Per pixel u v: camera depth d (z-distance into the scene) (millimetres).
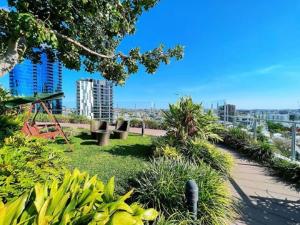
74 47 5949
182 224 2715
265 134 7781
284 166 5453
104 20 5086
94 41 6215
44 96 7469
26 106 8523
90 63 7102
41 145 2744
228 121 10758
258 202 4031
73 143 8594
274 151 6605
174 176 3506
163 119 7430
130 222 1128
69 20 4980
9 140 2656
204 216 3047
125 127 10609
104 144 8352
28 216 1209
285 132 6699
